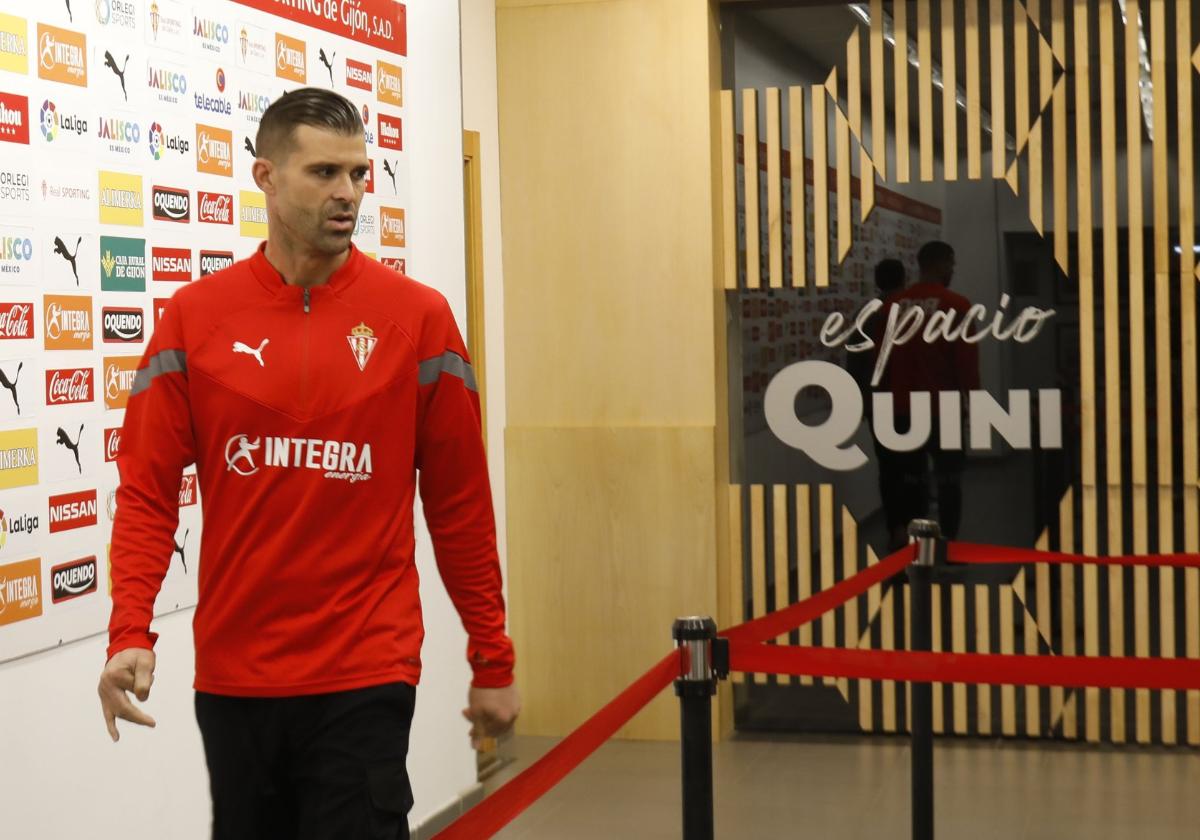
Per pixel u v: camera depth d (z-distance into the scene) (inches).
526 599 241.4
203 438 92.7
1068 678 114.9
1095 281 228.7
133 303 135.4
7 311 119.6
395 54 181.8
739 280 241.0
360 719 91.0
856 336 236.5
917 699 160.9
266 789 93.0
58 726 125.8
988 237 231.5
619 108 235.3
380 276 95.5
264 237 156.7
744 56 239.6
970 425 232.7
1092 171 228.1
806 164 237.6
